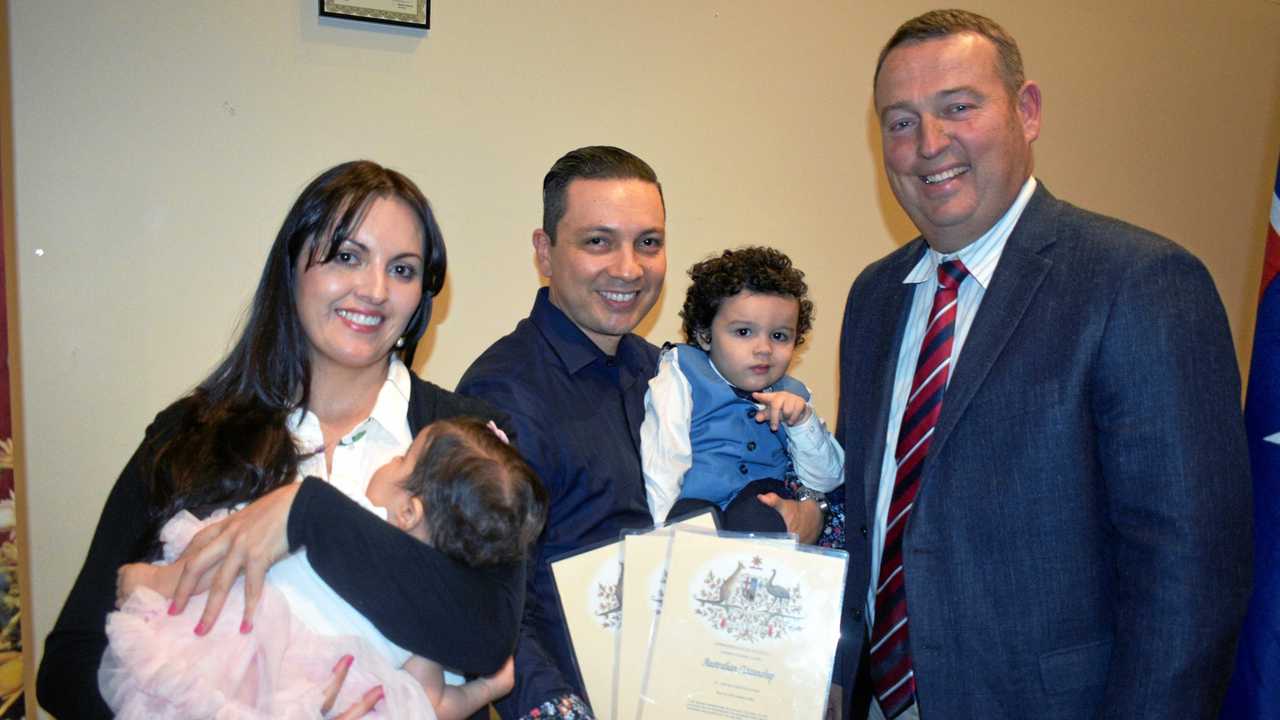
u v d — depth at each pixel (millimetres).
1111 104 3385
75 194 2166
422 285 1395
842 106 2963
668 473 1699
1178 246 1362
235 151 2287
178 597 1066
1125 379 1311
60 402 2180
